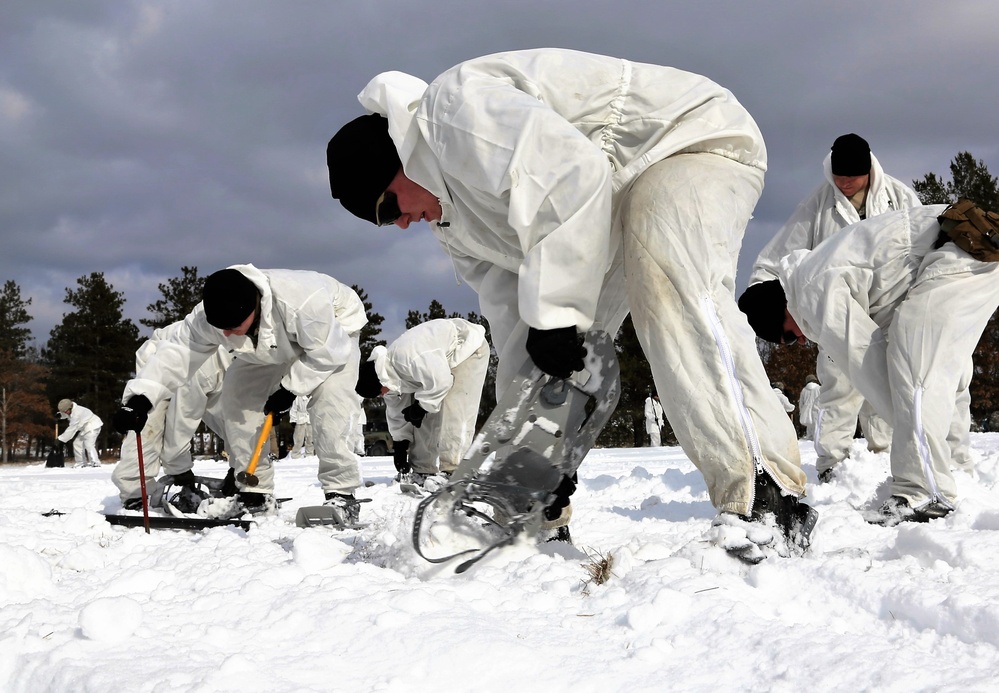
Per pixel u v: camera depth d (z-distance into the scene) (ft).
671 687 5.21
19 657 6.11
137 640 6.28
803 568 7.75
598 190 7.88
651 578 7.34
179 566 9.95
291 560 9.84
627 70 9.16
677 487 21.44
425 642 5.82
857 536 10.45
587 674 5.43
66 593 8.72
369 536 10.73
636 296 8.81
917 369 13.19
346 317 18.26
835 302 14.05
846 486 19.26
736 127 9.12
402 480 27.94
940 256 13.48
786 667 5.32
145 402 17.33
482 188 8.24
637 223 8.79
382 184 9.23
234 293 15.49
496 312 10.07
